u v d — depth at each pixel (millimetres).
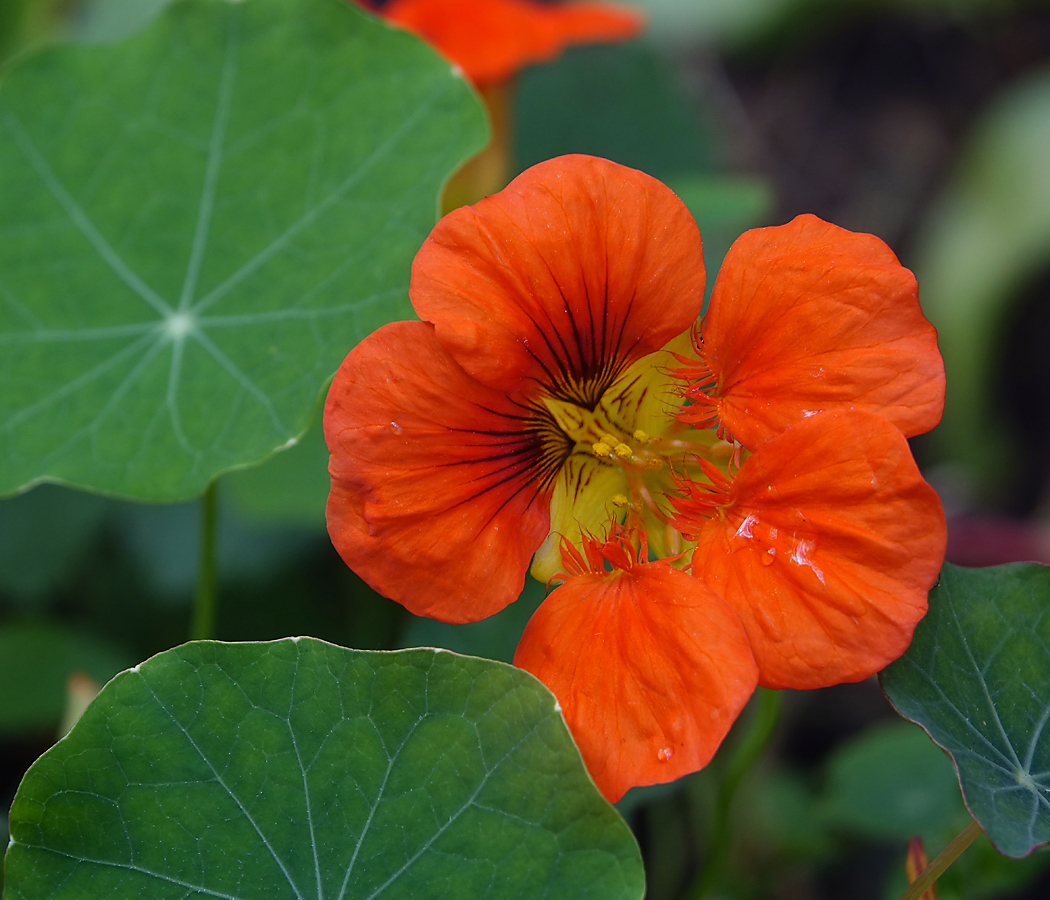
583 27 344
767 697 278
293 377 270
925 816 301
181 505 343
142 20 442
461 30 323
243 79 288
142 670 241
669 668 239
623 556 250
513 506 250
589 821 238
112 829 241
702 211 323
